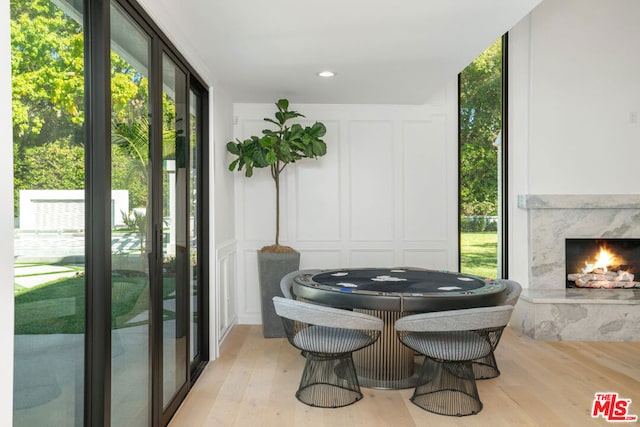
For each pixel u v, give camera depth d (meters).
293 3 2.64
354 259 5.48
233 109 5.34
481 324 2.93
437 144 5.51
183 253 3.32
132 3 2.24
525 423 2.91
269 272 4.80
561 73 5.25
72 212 1.75
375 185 5.48
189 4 2.65
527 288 5.36
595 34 5.23
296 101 5.29
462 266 5.62
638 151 5.24
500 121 5.66
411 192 5.50
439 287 3.46
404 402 3.22
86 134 1.86
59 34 1.67
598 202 5.14
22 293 1.47
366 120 5.46
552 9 5.25
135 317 2.33
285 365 3.99
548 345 4.59
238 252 5.41
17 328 1.44
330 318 2.94
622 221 5.23
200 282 4.11
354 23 2.94
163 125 2.84
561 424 2.90
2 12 1.12
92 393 1.90
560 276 5.27
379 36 3.18
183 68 3.25
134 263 2.31
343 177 5.46
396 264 5.49
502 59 5.62
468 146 5.63
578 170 5.26
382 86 4.59
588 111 5.25
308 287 3.46
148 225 2.52
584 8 5.23
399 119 5.48
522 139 5.41
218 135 4.39
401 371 3.60
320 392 3.38
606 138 5.25
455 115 5.50
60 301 1.67
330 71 4.05
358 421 2.93
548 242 5.26
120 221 2.14
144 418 2.48
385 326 3.59
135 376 2.34
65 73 1.71
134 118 2.31
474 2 2.63
